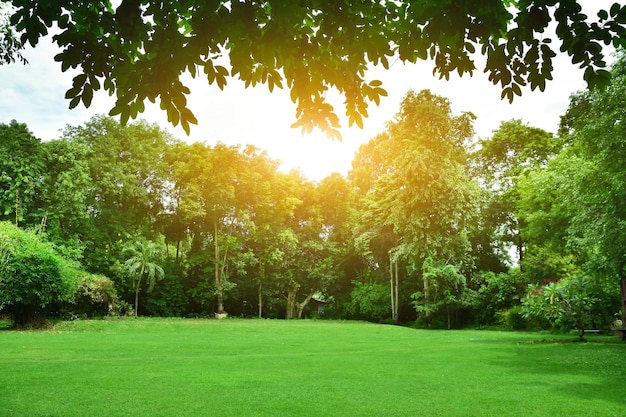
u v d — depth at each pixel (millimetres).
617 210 13859
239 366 8852
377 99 3725
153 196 35156
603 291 16641
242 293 37500
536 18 3299
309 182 40344
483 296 27891
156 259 34188
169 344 13328
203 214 33031
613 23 3271
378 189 32594
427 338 17578
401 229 29547
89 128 33188
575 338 16562
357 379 7504
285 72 3541
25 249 17781
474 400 6004
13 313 18312
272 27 3205
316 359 10156
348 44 3531
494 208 32781
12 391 6133
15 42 7336
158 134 36938
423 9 3238
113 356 10125
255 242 36594
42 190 26297
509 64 3648
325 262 37406
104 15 3127
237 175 34938
